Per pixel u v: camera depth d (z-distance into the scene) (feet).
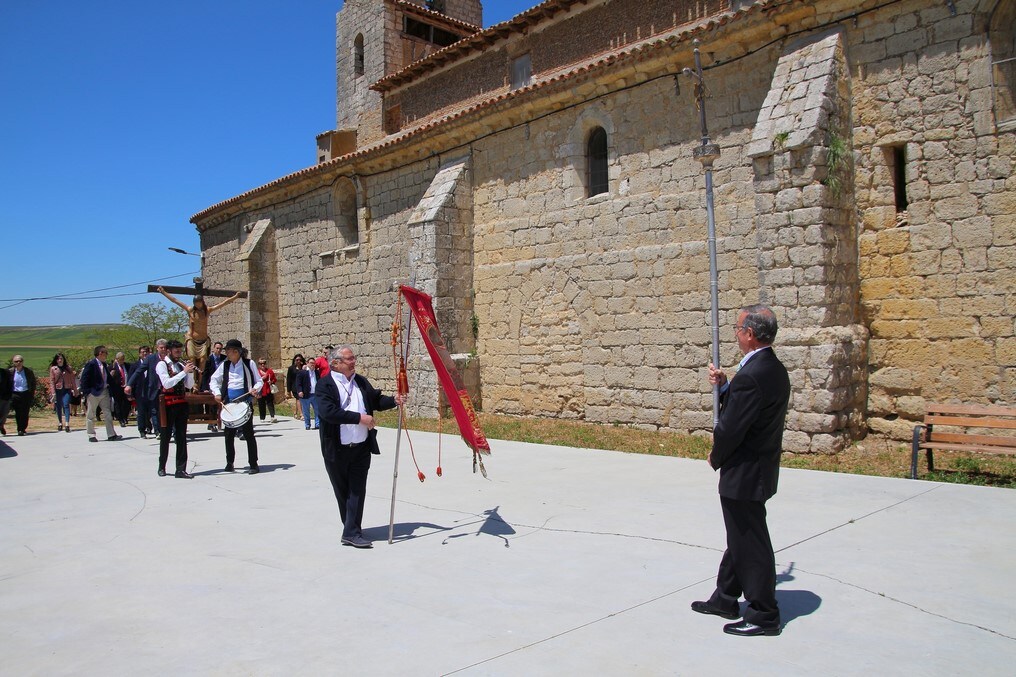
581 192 46.78
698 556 18.78
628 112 43.45
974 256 31.32
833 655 12.79
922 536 19.51
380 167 62.95
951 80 31.78
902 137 33.17
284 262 77.10
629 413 43.55
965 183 31.53
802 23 35.78
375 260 64.28
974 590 15.58
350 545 21.06
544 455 36.14
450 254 52.95
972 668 12.16
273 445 44.27
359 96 85.10
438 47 87.45
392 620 15.23
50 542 22.72
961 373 31.68
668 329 41.52
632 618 14.80
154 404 49.52
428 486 29.50
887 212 33.73
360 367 66.18
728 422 13.61
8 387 54.34
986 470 28.63
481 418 50.93
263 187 76.18
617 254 44.11
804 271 32.65
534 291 49.44
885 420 33.81
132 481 33.04
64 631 15.31
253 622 15.42
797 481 26.86
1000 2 30.66
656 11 51.78
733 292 38.58
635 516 23.11
